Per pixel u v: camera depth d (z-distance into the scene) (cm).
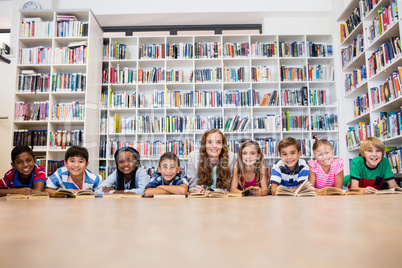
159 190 174
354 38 374
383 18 290
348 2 378
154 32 462
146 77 402
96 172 372
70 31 377
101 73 407
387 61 285
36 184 190
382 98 296
